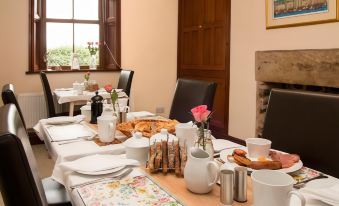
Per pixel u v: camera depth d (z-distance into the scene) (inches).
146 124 66.8
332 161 49.9
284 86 137.3
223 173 35.9
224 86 170.2
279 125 59.0
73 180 41.9
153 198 37.0
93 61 188.4
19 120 38.9
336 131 50.2
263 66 140.0
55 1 179.2
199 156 39.6
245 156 47.9
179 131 51.7
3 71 161.3
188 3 193.8
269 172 33.8
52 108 139.4
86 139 62.4
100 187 39.7
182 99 89.3
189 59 196.4
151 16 194.9
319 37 119.9
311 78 120.3
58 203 57.8
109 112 70.9
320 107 53.2
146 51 196.2
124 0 186.2
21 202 28.2
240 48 157.3
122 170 44.2
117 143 59.3
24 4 161.5
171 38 202.2
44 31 177.5
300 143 55.1
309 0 121.7
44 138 71.1
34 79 168.2
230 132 166.1
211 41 178.1
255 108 149.0
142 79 197.3
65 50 184.7
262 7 143.1
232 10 161.2
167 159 45.8
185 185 41.3
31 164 32.9
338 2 111.7
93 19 190.7
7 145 27.2
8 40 160.6
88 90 157.8
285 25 132.1
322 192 34.5
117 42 187.6
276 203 30.8
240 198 36.4
